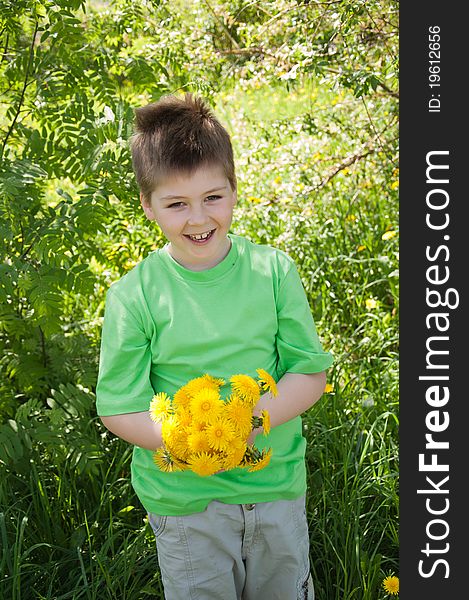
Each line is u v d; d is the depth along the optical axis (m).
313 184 4.57
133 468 2.05
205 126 1.87
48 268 2.86
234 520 1.96
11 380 3.36
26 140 3.28
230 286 1.91
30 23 3.15
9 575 2.41
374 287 4.21
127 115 2.91
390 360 3.51
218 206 1.85
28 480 2.79
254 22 4.58
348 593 2.40
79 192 2.89
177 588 2.04
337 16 3.44
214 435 1.66
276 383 1.96
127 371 1.92
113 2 3.42
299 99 6.98
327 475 2.76
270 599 2.12
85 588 2.31
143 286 1.93
